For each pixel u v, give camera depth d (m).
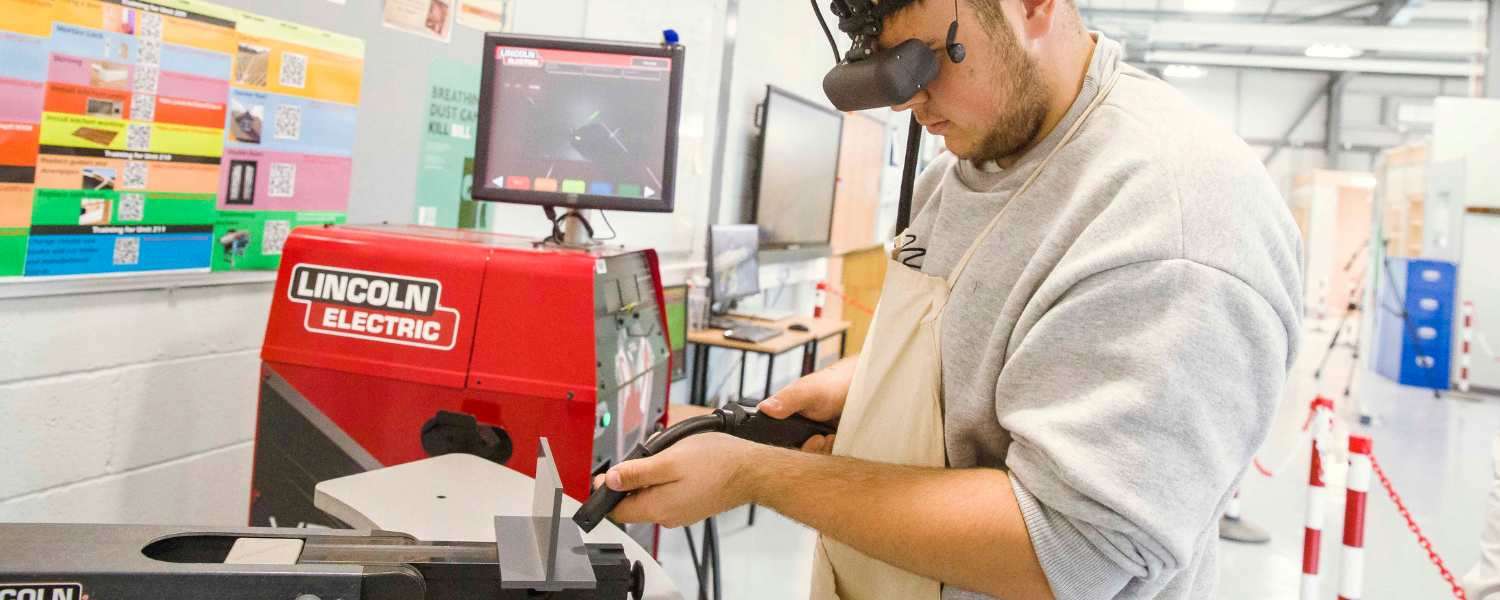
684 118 4.00
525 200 1.69
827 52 6.31
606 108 1.69
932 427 0.91
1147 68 15.28
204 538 0.78
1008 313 0.83
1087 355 0.75
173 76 1.68
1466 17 11.52
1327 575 3.61
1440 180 8.59
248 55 1.82
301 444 1.50
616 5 3.30
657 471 0.84
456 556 0.77
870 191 7.12
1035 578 0.75
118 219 1.63
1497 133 8.46
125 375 1.70
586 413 1.40
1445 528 4.26
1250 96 15.88
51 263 1.54
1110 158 0.80
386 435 1.46
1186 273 0.73
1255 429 0.76
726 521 3.85
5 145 1.45
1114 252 0.75
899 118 7.96
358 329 1.48
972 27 0.79
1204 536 0.87
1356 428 6.53
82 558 0.70
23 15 1.45
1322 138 15.77
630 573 0.77
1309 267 15.23
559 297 1.43
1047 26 0.81
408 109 2.26
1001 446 0.87
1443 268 8.38
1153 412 0.71
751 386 5.62
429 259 1.47
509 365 1.43
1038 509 0.75
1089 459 0.72
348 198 2.11
